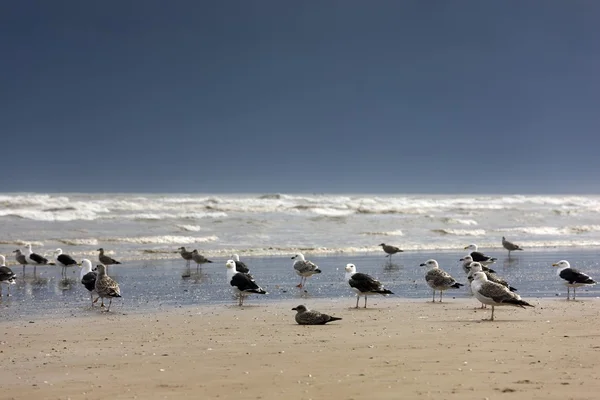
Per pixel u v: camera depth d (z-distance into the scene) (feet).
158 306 65.46
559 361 37.35
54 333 49.75
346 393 30.76
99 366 37.68
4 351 42.73
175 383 33.30
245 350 41.88
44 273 93.91
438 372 34.73
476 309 62.54
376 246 127.34
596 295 73.92
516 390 30.94
